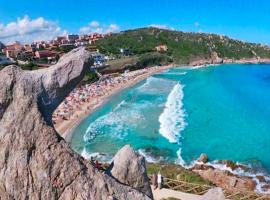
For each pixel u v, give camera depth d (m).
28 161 11.88
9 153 11.88
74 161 12.34
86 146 66.12
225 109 94.75
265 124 77.56
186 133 71.19
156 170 43.66
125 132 74.12
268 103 102.56
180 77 176.75
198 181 41.66
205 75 185.12
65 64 12.88
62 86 12.80
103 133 74.25
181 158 56.22
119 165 15.05
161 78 172.50
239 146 61.88
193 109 95.50
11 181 11.79
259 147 60.94
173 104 103.31
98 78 156.00
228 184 43.19
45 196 11.90
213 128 74.88
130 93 126.00
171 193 30.44
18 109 12.02
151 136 70.06
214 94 120.00
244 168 50.00
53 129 12.36
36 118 12.11
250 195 34.38
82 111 94.62
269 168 50.69
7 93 12.02
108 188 12.73
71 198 12.13
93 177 12.59
